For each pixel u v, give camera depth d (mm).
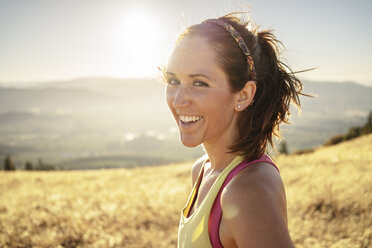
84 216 7531
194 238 1071
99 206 8906
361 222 5074
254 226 832
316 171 10578
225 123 1147
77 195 11141
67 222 7094
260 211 841
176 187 11875
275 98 1223
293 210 6305
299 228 5324
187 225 1134
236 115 1196
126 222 7094
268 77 1226
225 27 1116
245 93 1137
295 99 1317
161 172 20594
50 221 7191
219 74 1089
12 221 7230
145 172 21875
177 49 1136
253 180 912
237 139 1200
